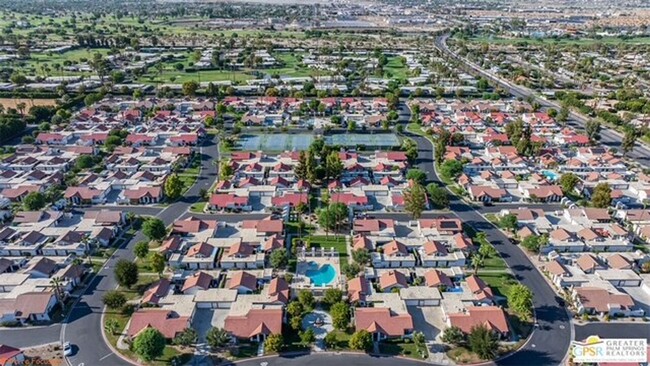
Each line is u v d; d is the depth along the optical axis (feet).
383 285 423.64
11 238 496.23
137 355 348.59
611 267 456.86
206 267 459.32
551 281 440.45
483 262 469.16
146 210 571.28
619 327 383.45
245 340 364.79
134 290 423.23
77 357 348.38
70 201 584.40
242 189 611.47
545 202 598.34
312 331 362.12
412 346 362.53
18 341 363.97
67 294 414.41
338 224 520.01
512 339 369.50
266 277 440.45
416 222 536.83
